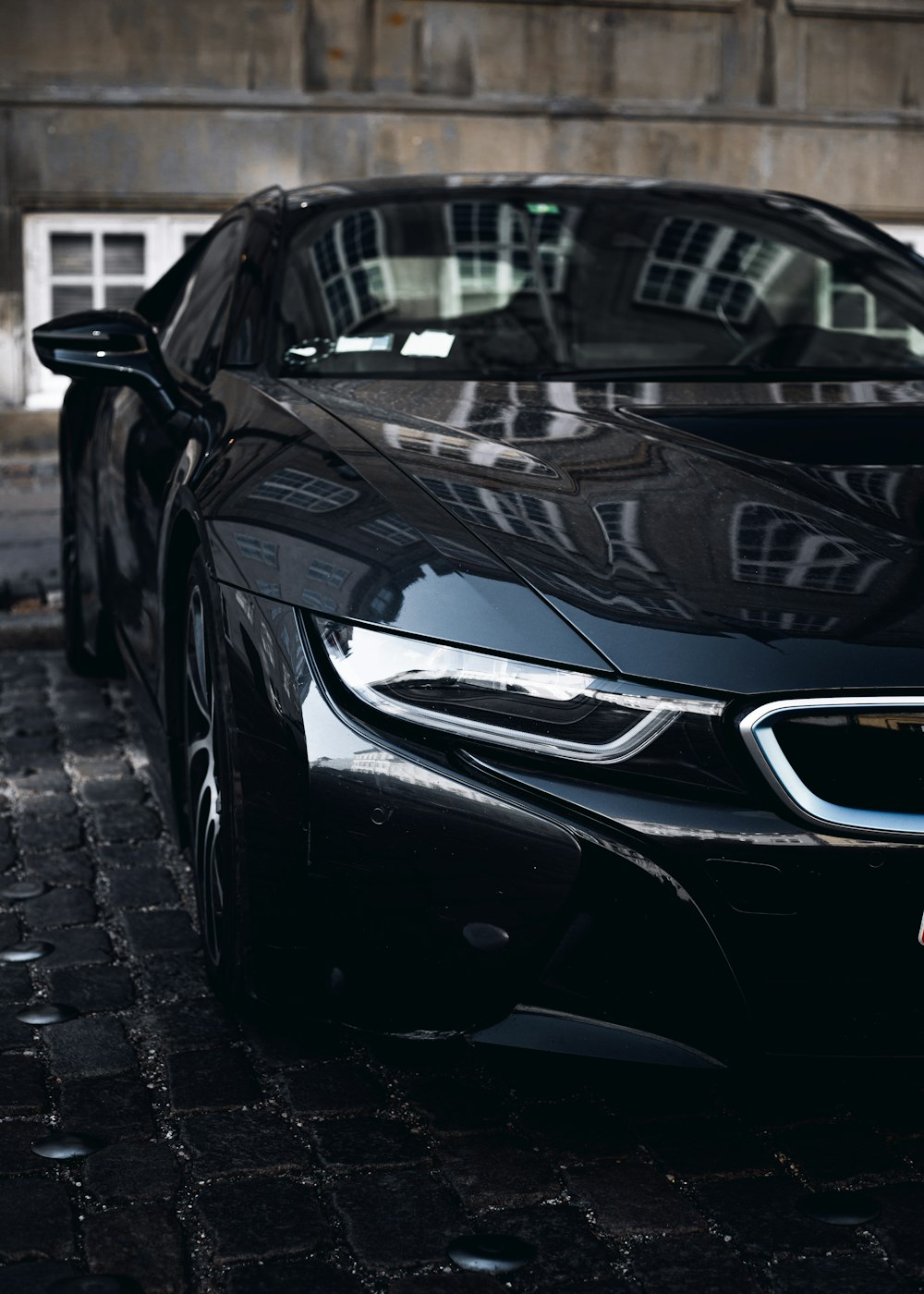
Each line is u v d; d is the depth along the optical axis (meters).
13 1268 1.63
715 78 9.23
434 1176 1.83
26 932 2.57
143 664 2.86
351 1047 2.15
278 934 1.88
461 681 1.77
